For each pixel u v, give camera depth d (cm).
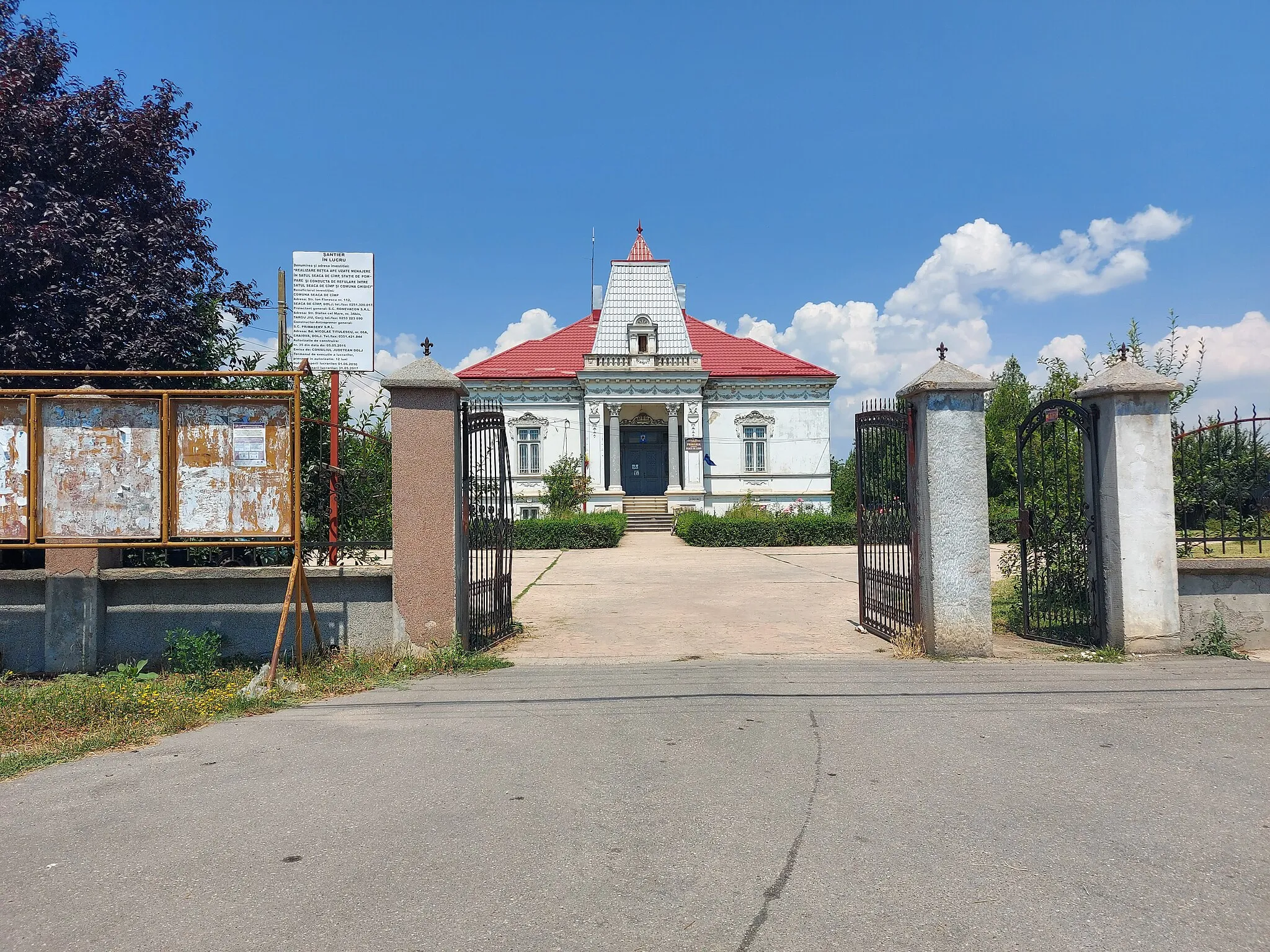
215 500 762
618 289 3866
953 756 486
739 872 338
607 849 362
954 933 288
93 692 635
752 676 726
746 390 3881
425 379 785
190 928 299
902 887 323
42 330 928
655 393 3759
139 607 781
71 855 366
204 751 520
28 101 985
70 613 763
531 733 548
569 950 280
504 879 335
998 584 1430
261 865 352
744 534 2898
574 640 966
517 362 4109
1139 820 388
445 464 790
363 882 334
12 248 884
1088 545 863
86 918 308
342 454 930
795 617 1145
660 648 902
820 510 3847
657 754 499
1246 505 855
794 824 388
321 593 793
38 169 971
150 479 762
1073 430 1103
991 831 377
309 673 731
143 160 1052
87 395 755
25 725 575
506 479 1005
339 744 531
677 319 3853
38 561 888
